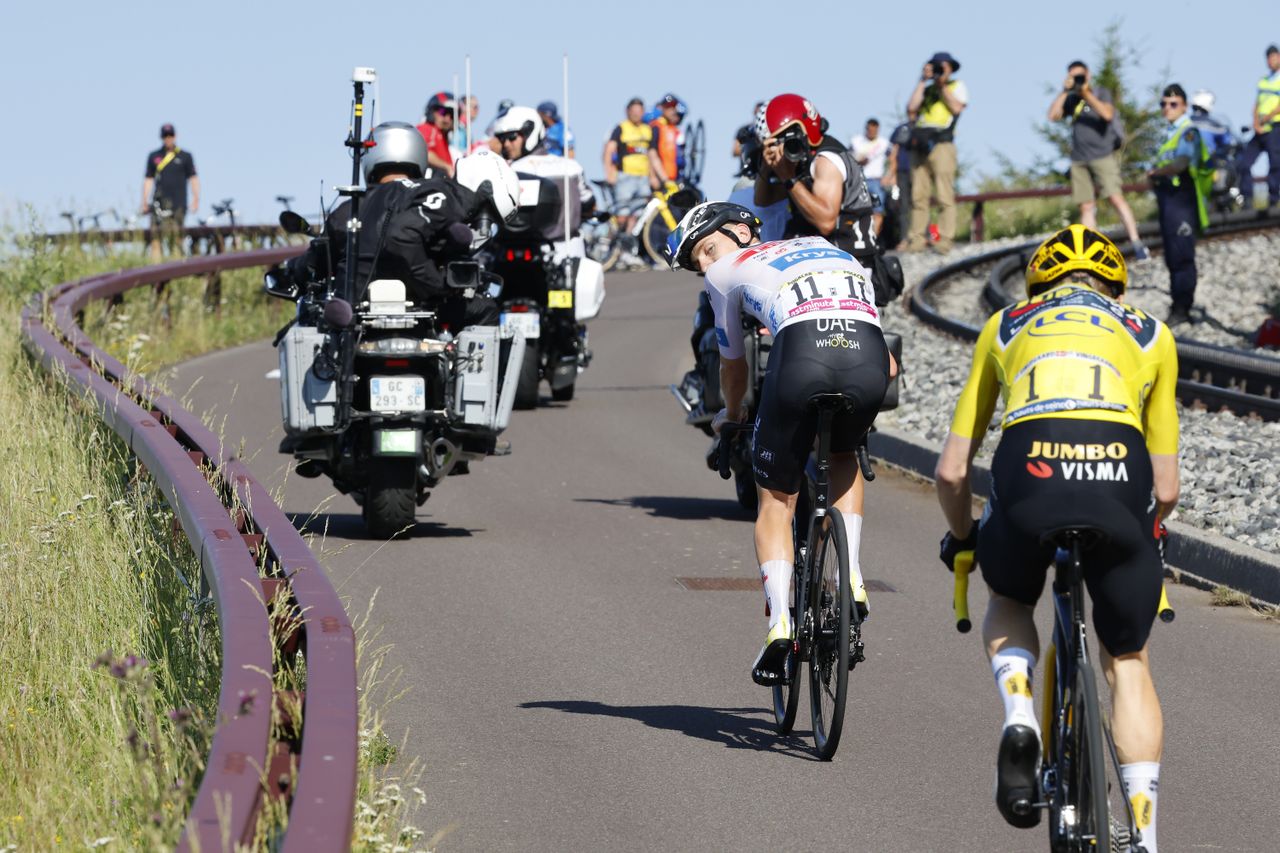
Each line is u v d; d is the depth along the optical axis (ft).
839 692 70.13
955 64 353.10
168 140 295.07
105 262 277.23
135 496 95.91
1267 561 102.73
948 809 65.98
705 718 78.43
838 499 76.23
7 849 52.75
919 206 360.69
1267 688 84.89
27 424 121.49
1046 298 57.11
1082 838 50.57
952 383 194.08
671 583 106.83
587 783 68.54
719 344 77.97
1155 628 97.40
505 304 187.21
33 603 79.15
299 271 118.32
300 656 60.75
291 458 149.28
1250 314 266.16
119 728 63.36
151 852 48.37
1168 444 56.18
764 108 95.66
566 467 153.69
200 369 214.48
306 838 40.40
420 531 122.31
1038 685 75.05
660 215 326.44
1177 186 250.78
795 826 63.82
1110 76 484.74
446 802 65.67
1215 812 66.39
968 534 58.90
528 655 88.89
